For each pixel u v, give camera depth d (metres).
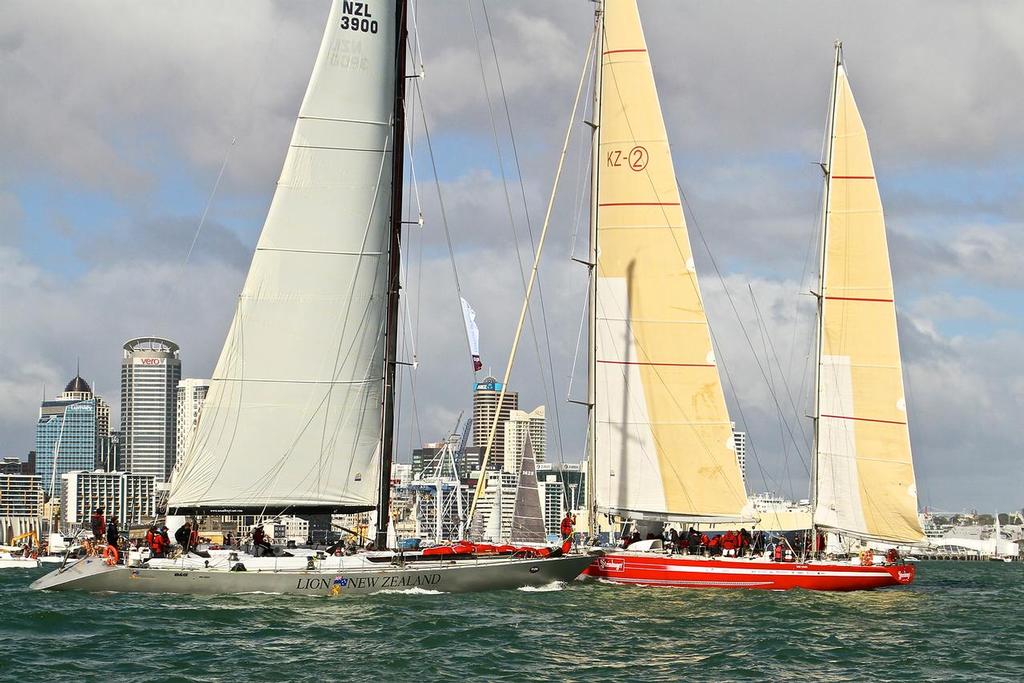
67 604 55.44
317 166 60.94
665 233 70.38
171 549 59.34
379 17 61.44
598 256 71.44
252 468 60.53
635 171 70.62
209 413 60.28
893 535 72.12
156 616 52.69
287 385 60.78
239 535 61.84
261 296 60.56
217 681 41.69
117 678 41.84
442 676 43.06
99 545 60.56
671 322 70.31
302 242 60.84
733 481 70.06
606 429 71.19
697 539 70.62
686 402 70.19
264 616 52.97
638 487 70.50
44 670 42.81
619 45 71.00
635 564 68.31
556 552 65.38
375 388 61.78
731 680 43.91
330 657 45.53
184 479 60.12
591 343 71.88
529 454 70.94
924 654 49.62
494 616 54.81
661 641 50.78
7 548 197.00
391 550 61.19
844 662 47.62
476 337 77.19
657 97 70.44
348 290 61.28
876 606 64.88
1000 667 47.16
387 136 61.75
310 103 60.78
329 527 62.22
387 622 52.31
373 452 61.78
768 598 65.25
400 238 62.41
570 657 46.91
